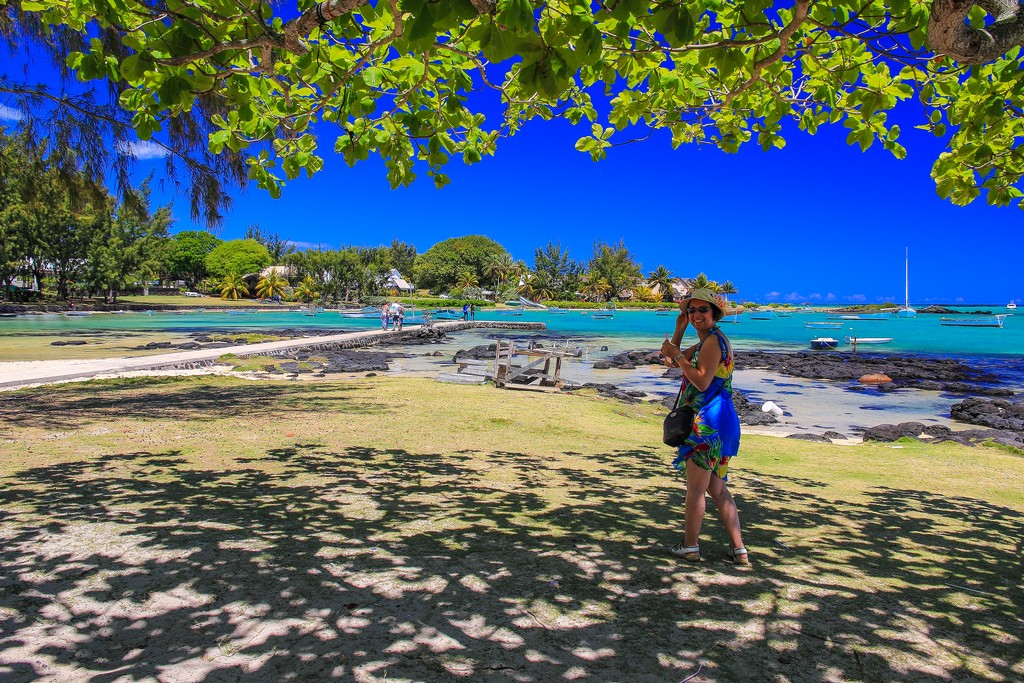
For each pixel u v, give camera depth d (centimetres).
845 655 270
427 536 413
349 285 10519
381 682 239
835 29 371
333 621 291
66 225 6550
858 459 802
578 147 574
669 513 488
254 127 485
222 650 263
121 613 296
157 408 1002
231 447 700
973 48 309
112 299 7488
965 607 325
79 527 414
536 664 256
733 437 363
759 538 432
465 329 5119
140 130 407
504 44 267
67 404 1032
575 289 12962
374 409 1039
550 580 345
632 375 2316
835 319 8356
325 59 387
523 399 1245
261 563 358
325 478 567
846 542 431
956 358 2991
